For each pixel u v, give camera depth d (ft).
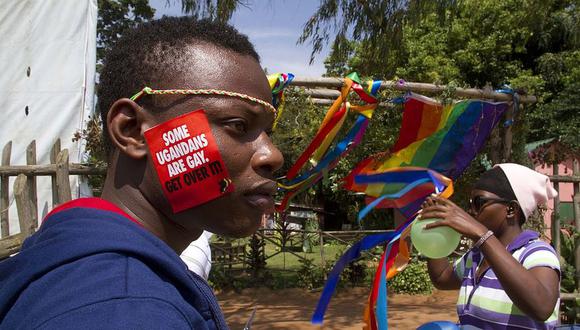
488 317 7.92
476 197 8.53
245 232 3.16
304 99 19.25
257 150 3.14
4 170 15.43
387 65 31.99
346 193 49.24
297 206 51.29
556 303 7.29
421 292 32.48
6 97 21.16
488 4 53.26
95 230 2.75
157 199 3.08
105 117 3.22
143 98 3.05
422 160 16.65
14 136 21.18
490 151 23.58
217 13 26.20
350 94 16.76
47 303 2.35
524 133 23.89
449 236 7.39
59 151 16.63
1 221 15.40
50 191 21.39
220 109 3.02
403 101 17.38
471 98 21.13
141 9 40.22
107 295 2.34
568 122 49.32
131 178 3.12
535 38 56.90
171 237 3.22
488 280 8.06
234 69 3.11
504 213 8.29
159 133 3.00
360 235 38.52
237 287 33.83
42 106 21.53
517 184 8.27
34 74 21.53
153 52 3.08
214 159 3.00
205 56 3.08
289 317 27.12
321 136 15.03
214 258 38.52
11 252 13.35
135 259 2.64
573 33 43.32
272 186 3.20
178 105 3.01
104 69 3.25
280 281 35.32
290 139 19.47
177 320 2.40
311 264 36.42
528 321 7.61
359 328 24.67
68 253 2.58
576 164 21.04
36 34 21.56
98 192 21.91
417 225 7.61
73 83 21.81
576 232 20.24
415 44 53.72
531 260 7.64
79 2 21.95
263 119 3.18
